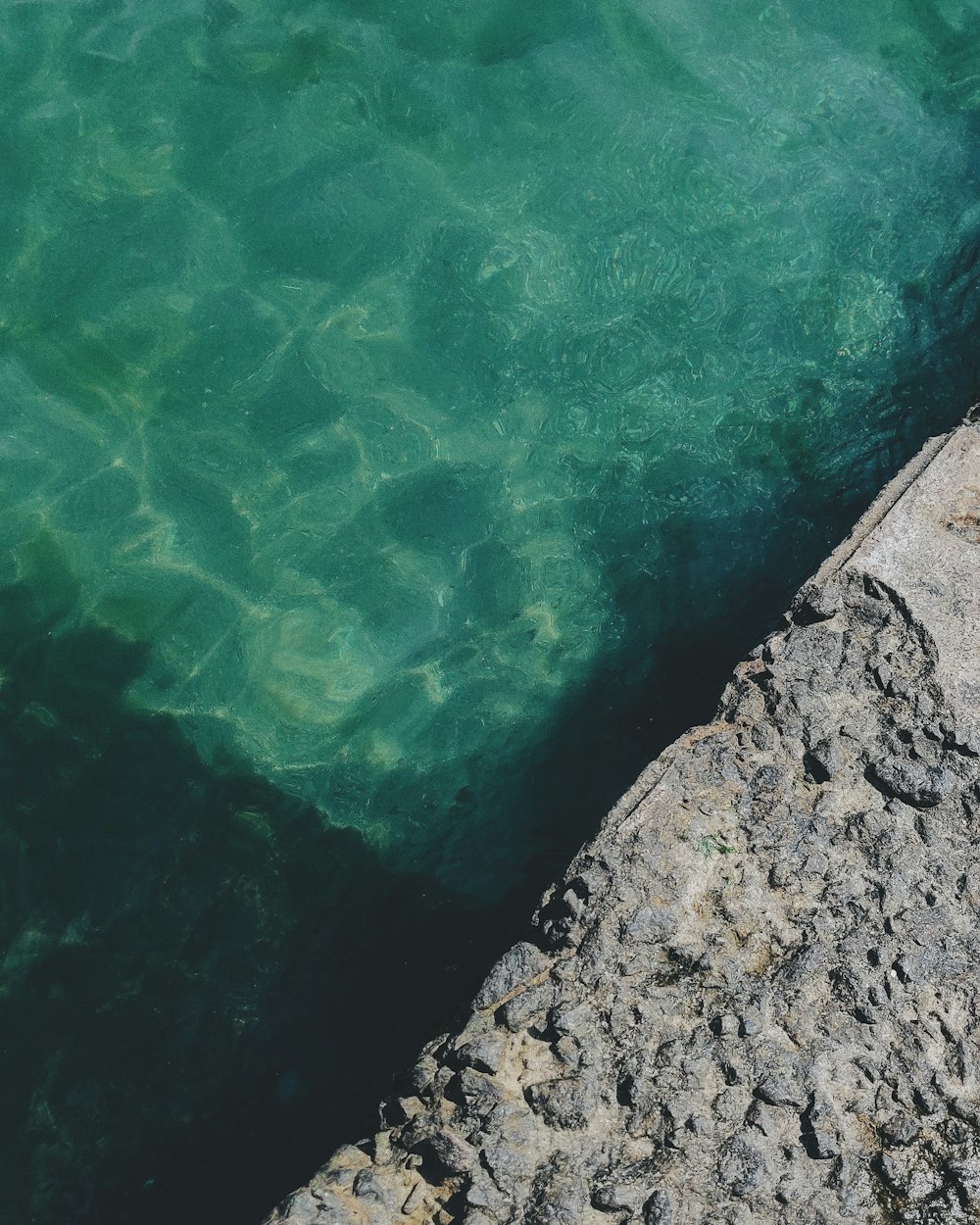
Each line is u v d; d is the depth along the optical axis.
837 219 8.49
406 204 8.59
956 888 4.86
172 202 8.70
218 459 7.95
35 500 7.89
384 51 9.10
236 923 6.74
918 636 5.34
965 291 8.28
